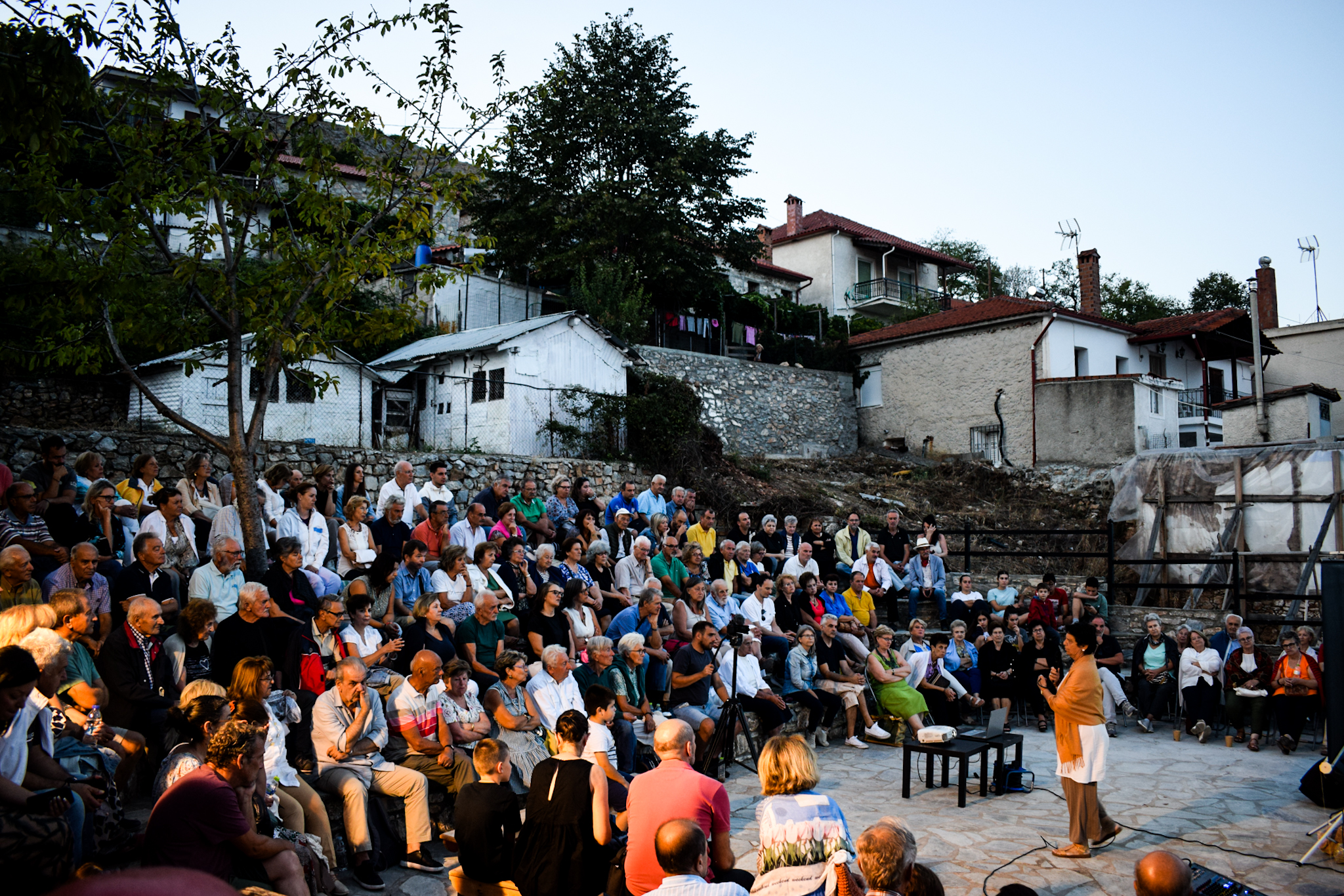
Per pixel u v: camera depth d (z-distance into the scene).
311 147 9.01
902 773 9.34
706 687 9.43
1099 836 7.10
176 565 8.34
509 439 20.23
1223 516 16.45
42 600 6.34
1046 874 6.70
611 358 23.05
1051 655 12.12
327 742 6.36
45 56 5.95
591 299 25.47
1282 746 10.77
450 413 21.69
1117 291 53.84
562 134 28.55
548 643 9.02
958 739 9.06
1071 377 27.72
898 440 30.53
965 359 29.30
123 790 6.04
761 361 31.72
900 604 15.48
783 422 29.36
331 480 10.26
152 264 9.01
